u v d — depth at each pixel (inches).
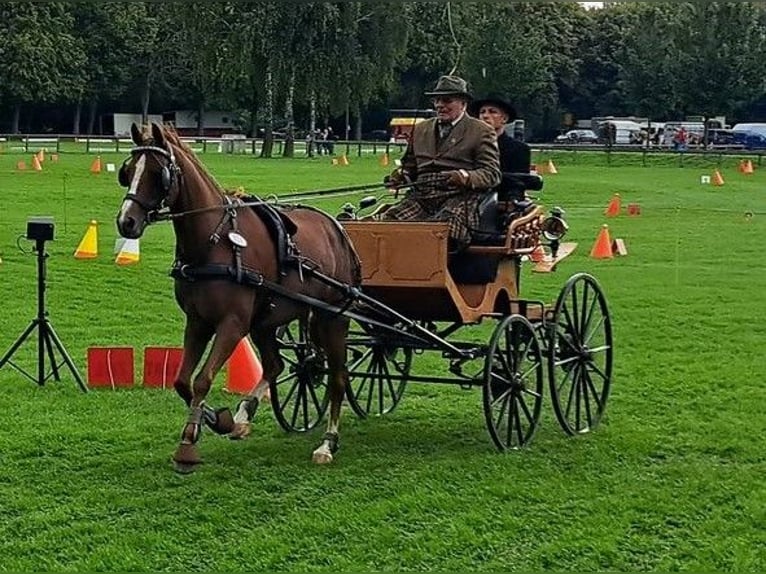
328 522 300.7
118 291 695.7
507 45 2480.3
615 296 729.6
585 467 360.2
